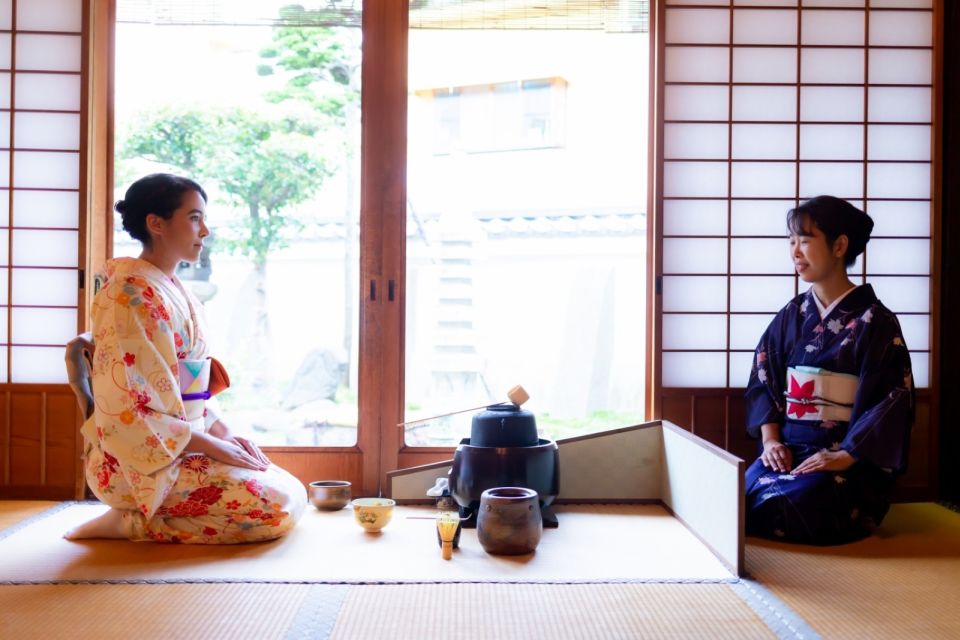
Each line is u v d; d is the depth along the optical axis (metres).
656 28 3.62
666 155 3.63
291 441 5.98
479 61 6.56
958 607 2.18
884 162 3.63
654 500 3.51
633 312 6.44
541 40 6.53
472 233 6.33
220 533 2.74
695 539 2.88
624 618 2.07
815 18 3.62
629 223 6.46
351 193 6.61
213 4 3.98
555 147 6.57
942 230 3.63
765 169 3.64
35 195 3.56
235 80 6.58
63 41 3.55
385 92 3.64
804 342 3.14
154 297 2.69
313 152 6.57
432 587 2.30
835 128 3.63
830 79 3.63
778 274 3.64
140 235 2.83
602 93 6.55
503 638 1.93
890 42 3.63
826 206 3.07
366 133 3.63
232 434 3.04
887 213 3.64
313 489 3.27
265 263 6.61
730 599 2.23
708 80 3.63
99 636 1.92
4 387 3.53
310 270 6.64
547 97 6.55
